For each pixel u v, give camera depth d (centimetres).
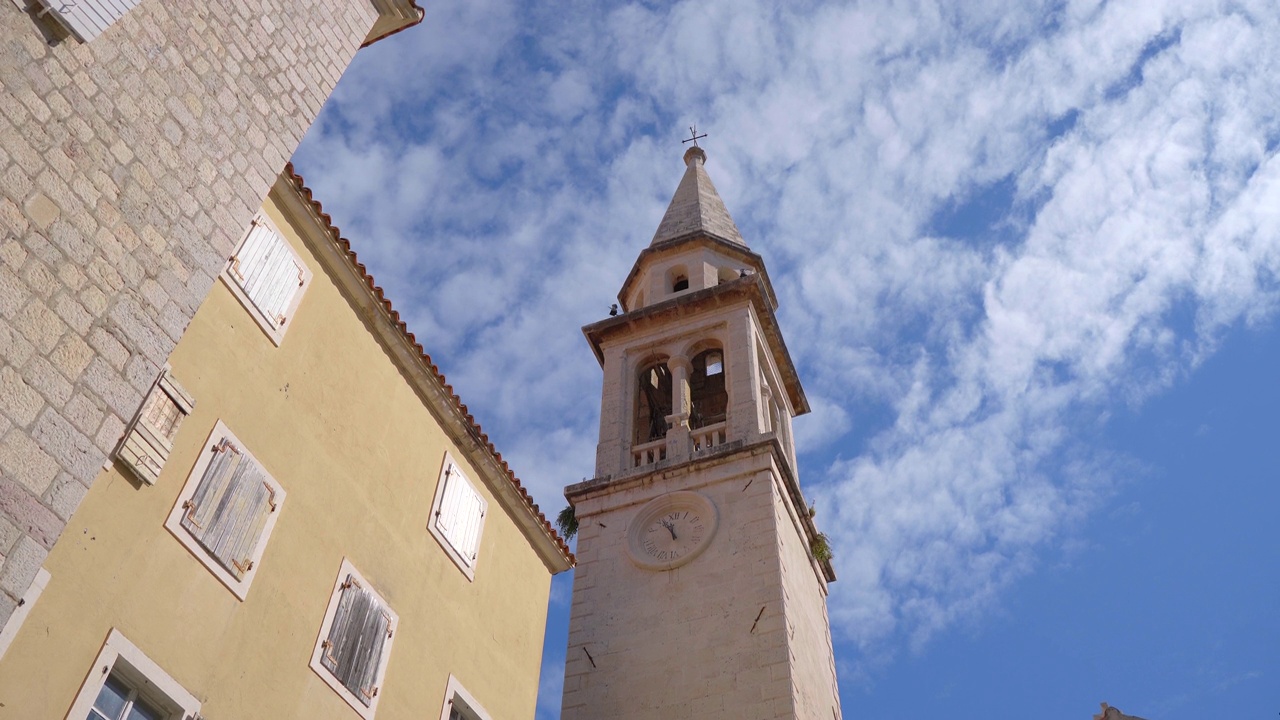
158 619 1462
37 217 1343
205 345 1686
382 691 1842
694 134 6284
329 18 2012
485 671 2152
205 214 1588
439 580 2095
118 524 1445
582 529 3931
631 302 5250
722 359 4862
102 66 1496
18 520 1209
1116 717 3419
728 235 5425
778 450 3956
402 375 2170
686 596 3559
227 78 1716
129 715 1397
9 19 1388
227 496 1634
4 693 1238
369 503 1958
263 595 1652
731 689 3250
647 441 4469
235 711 1538
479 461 2333
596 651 3506
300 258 1967
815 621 3838
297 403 1850
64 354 1321
